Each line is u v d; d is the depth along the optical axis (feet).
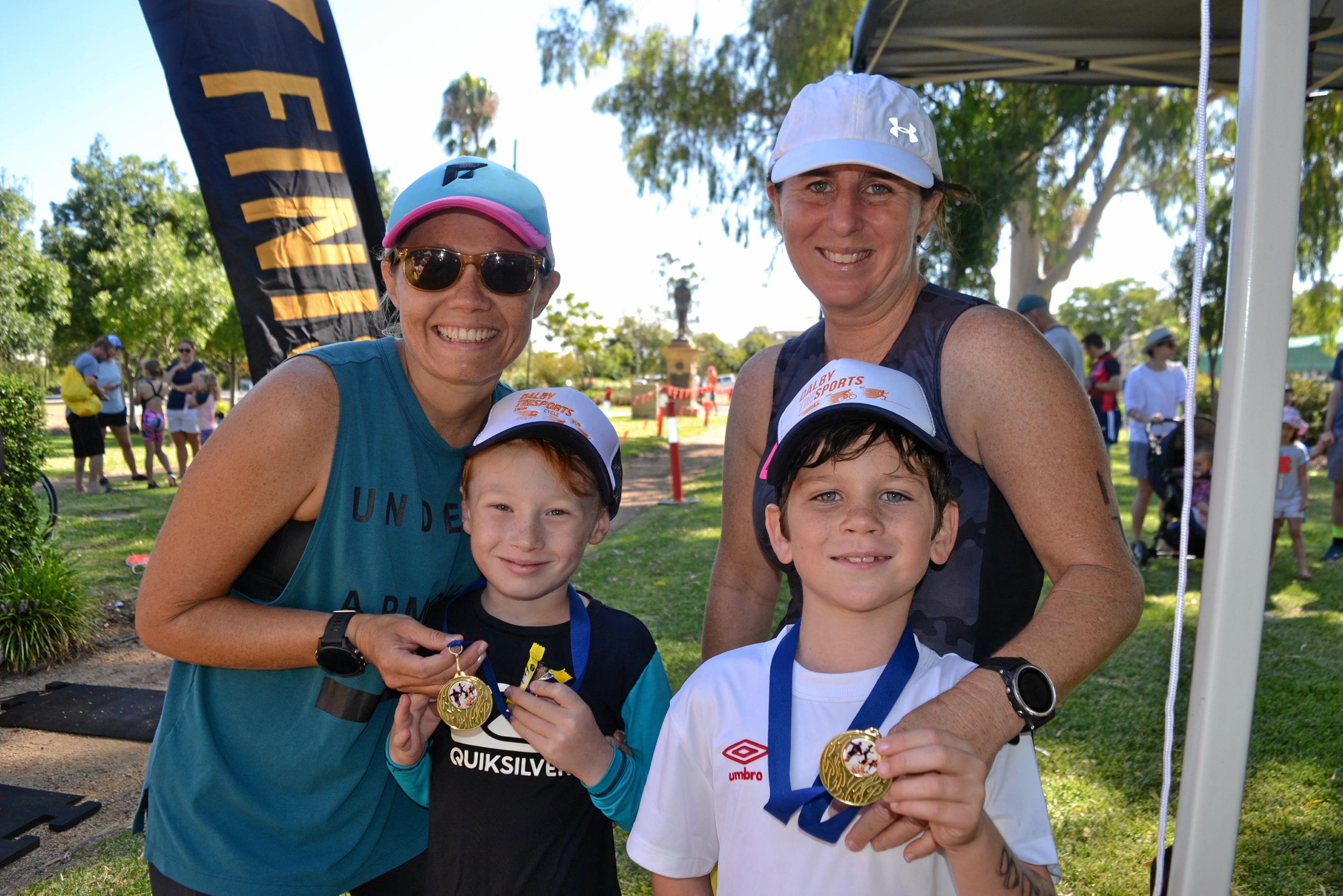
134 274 88.89
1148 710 13.92
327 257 14.11
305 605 5.44
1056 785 11.59
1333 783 11.48
